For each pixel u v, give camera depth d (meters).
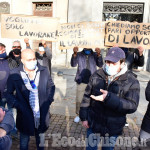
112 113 2.08
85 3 10.56
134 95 2.01
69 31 3.82
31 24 3.77
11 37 3.80
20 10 11.61
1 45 3.38
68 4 10.86
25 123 2.44
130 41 3.62
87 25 3.76
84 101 2.33
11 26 3.78
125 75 2.05
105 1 10.59
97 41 3.78
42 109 2.53
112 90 2.06
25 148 2.62
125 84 2.04
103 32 3.75
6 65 3.33
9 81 2.44
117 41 3.66
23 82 2.40
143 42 3.60
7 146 1.53
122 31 3.62
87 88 2.31
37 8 11.68
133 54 3.51
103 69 2.16
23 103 2.44
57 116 4.36
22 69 2.44
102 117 2.14
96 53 3.97
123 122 2.16
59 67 11.02
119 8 10.88
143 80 8.30
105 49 10.72
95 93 2.18
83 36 3.79
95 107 2.19
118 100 1.89
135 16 11.48
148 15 10.52
